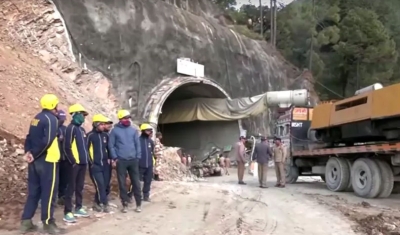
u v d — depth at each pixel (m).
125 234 6.31
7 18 16.75
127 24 21.69
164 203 9.58
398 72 51.88
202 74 26.25
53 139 6.09
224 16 43.44
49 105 6.15
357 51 47.62
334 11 48.94
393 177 11.58
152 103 21.89
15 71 13.82
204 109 29.16
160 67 23.36
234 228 7.05
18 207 7.34
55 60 17.48
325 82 50.06
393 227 7.47
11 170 8.74
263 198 11.12
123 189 8.21
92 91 18.47
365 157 11.97
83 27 19.61
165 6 25.34
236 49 30.58
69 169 7.00
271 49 40.41
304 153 15.23
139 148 8.42
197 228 6.95
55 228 6.18
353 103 12.49
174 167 17.69
